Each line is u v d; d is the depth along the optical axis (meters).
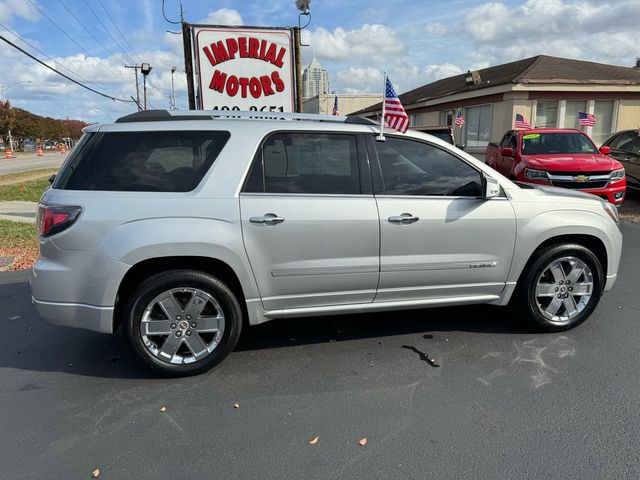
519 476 2.53
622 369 3.63
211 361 3.62
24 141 86.62
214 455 2.73
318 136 3.73
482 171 4.01
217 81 9.03
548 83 17.02
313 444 2.81
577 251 4.17
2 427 3.01
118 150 3.50
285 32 9.11
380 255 3.77
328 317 4.76
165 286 3.46
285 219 3.54
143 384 3.53
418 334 4.34
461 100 20.48
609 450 2.71
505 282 4.12
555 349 3.98
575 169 9.18
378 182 3.80
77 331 4.52
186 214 3.41
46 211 3.37
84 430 2.97
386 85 3.83
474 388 3.39
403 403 3.22
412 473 2.56
